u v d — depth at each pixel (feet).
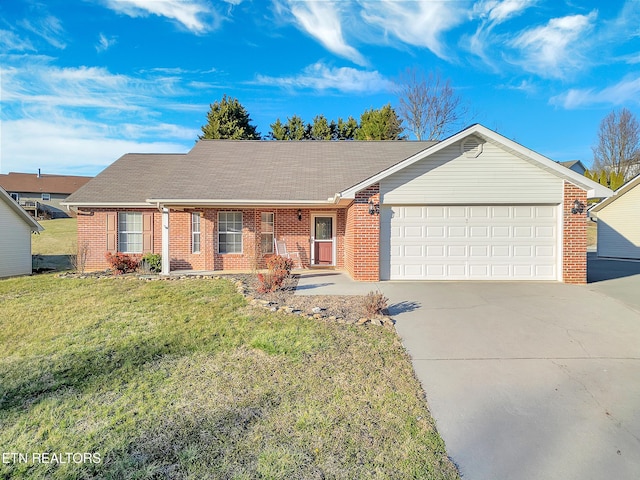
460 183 32.89
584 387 13.01
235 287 30.27
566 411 11.46
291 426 10.25
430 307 23.48
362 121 109.91
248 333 18.08
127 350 15.92
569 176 31.27
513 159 32.42
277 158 49.78
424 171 33.01
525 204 32.71
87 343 16.83
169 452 9.07
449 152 32.86
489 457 9.26
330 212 45.29
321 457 8.96
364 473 8.45
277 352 15.64
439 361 15.25
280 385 12.69
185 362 14.65
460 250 33.40
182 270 44.47
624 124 122.72
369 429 10.21
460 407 11.69
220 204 39.04
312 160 48.98
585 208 31.73
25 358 15.12
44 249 68.54
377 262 33.17
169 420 10.47
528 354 15.96
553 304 24.04
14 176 145.07
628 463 9.05
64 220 118.11
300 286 30.71
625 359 15.38
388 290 28.78
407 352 16.15
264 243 45.42
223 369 13.97
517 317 21.25
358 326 19.26
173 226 45.14
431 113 101.76
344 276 37.01
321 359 14.97
